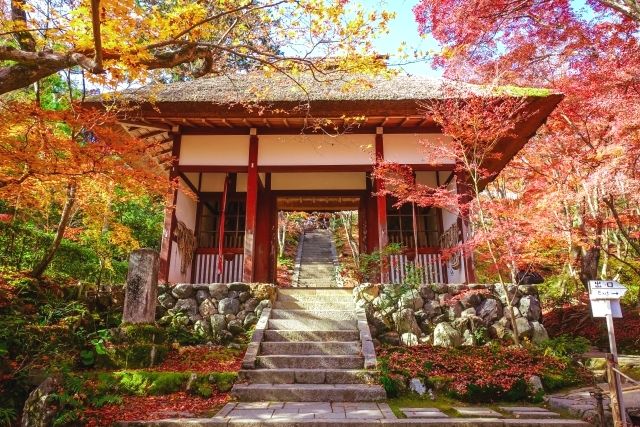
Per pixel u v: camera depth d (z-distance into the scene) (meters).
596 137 7.52
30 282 6.30
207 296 7.24
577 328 8.95
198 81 9.34
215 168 8.62
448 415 4.34
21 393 4.29
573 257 9.23
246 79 9.40
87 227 9.08
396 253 8.35
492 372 5.36
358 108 7.84
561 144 7.89
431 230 9.80
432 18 6.20
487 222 8.19
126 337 5.59
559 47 7.19
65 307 6.01
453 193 8.44
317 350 5.93
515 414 4.40
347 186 10.53
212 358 5.89
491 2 5.87
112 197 7.53
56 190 6.96
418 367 5.46
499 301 7.07
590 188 6.58
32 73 4.07
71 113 5.72
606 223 7.86
